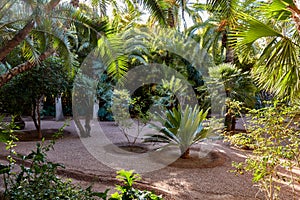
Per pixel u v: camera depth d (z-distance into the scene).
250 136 2.72
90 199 1.97
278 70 2.77
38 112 5.89
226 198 2.80
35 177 1.96
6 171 2.07
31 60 4.07
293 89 2.69
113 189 2.97
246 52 3.20
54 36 3.65
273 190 2.92
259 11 3.73
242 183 3.26
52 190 1.84
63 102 8.67
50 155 4.35
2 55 2.99
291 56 2.69
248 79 5.50
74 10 3.44
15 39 2.99
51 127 7.41
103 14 4.20
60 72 5.38
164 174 3.57
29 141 5.47
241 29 2.93
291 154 2.33
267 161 2.37
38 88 5.17
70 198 1.85
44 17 2.97
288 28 3.64
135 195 1.94
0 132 2.41
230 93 5.35
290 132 2.36
